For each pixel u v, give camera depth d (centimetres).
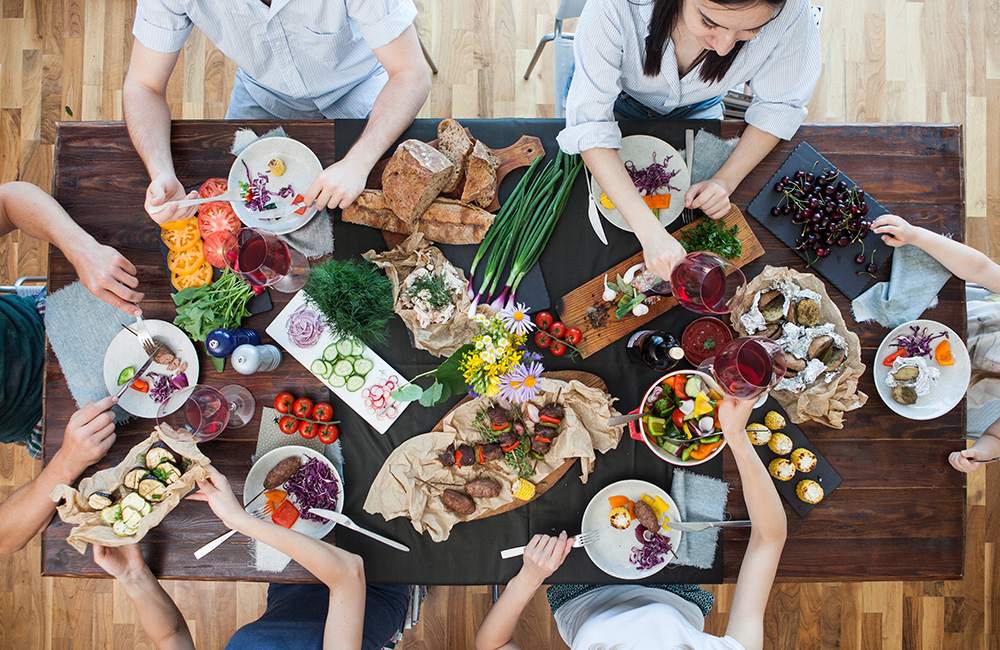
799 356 138
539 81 238
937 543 142
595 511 138
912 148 146
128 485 128
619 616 131
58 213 140
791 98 134
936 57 238
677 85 140
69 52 236
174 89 237
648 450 140
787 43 126
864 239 144
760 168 146
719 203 138
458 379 133
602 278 143
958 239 146
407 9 143
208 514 139
